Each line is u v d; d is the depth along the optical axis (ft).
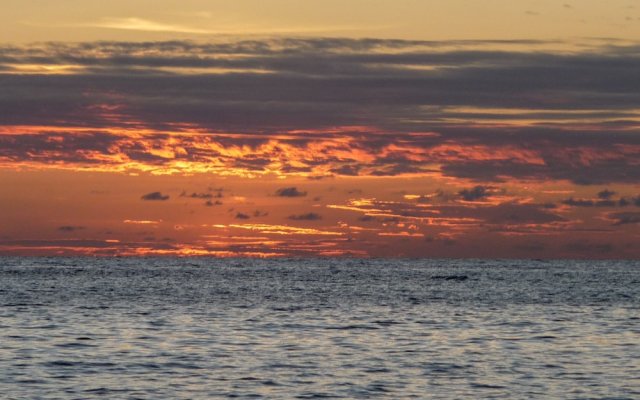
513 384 336.70
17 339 451.94
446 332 504.84
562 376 353.51
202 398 309.42
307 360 389.60
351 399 309.63
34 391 317.83
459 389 327.06
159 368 365.40
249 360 388.37
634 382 342.23
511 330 517.96
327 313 629.92
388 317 599.98
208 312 631.15
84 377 344.08
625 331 517.96
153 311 634.84
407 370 365.20
